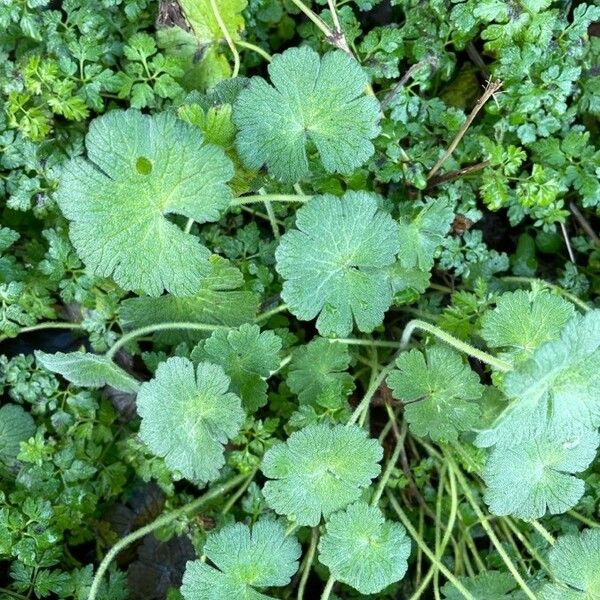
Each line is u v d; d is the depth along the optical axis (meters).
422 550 0.31
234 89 0.29
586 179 0.31
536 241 0.35
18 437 0.31
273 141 0.28
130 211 0.26
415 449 0.32
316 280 0.27
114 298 0.31
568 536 0.28
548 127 0.31
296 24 0.34
